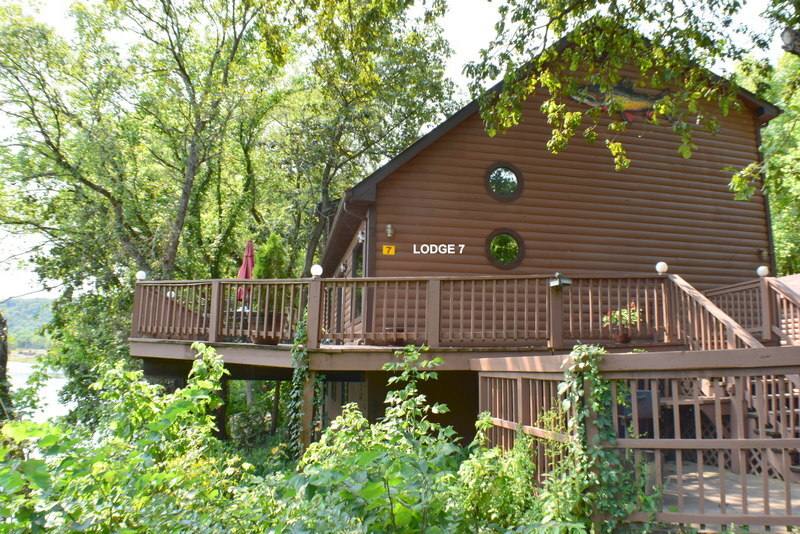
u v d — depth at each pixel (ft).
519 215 42.14
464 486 15.89
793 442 14.87
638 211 44.14
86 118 71.92
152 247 69.77
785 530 15.66
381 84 73.00
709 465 26.13
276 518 12.69
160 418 16.10
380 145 81.56
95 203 71.36
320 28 39.42
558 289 29.07
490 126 35.55
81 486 12.28
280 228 86.58
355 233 48.08
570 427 16.17
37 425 12.03
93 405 60.08
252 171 89.45
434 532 11.15
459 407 34.32
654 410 15.66
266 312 31.58
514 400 21.24
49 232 74.08
